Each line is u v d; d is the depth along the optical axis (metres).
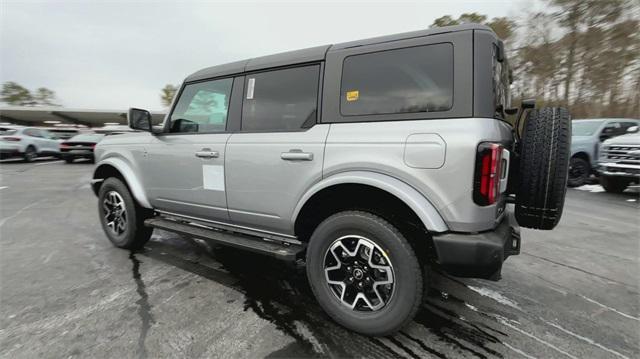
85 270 3.12
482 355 1.95
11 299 2.56
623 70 17.81
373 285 2.08
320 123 2.28
